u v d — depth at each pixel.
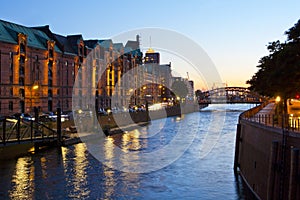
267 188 19.94
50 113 74.00
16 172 31.11
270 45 40.00
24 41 75.12
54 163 35.06
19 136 39.94
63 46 89.31
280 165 18.58
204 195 24.12
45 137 45.28
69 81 90.88
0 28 73.12
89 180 28.50
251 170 25.05
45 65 81.94
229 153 39.94
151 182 27.73
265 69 38.88
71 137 49.81
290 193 16.36
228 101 158.12
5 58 70.38
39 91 79.31
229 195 23.94
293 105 69.69
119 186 26.73
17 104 73.06
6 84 70.38
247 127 27.53
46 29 91.06
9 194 24.78
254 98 161.38
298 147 17.62
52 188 26.23
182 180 28.16
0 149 36.81
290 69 27.33
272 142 19.11
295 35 28.12
